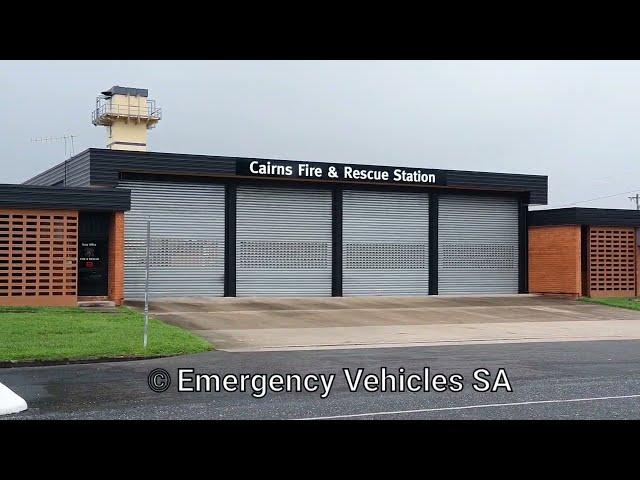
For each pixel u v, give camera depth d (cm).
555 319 2703
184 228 3062
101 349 1568
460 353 1683
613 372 1380
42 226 2517
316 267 3303
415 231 3509
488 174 3534
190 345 1688
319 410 1000
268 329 2175
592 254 3544
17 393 1128
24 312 2258
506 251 3719
